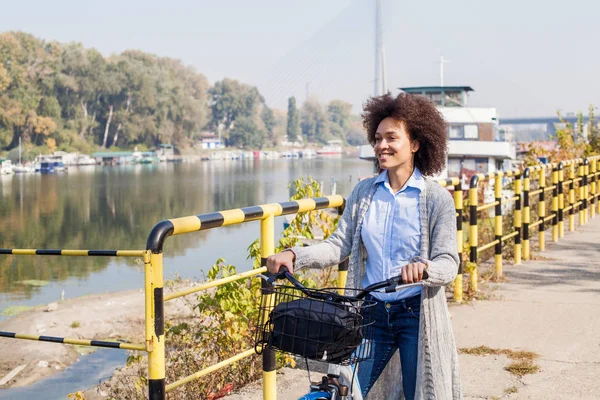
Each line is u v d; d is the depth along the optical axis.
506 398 5.33
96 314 17.53
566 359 6.18
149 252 3.61
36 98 95.94
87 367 13.42
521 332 7.00
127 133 108.81
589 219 15.72
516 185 10.61
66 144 101.44
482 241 11.26
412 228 3.49
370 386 3.50
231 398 5.51
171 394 5.96
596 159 16.44
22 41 98.31
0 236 39.00
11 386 12.41
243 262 26.28
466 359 6.22
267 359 4.80
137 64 110.75
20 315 17.89
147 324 3.62
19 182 76.25
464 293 8.49
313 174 82.12
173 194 62.34
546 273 9.91
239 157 131.00
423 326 3.39
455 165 35.28
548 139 21.81
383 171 3.67
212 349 6.16
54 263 27.06
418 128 3.53
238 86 135.50
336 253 3.65
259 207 4.59
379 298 3.52
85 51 105.19
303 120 149.75
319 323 2.93
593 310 7.80
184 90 119.31
